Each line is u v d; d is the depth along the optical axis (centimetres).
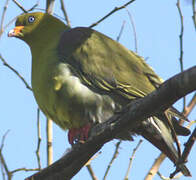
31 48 1248
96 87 1093
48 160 1137
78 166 952
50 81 1092
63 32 1204
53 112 1118
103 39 1181
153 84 1145
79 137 1116
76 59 1112
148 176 1116
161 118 1054
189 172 1009
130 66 1141
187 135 1068
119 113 845
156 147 1087
